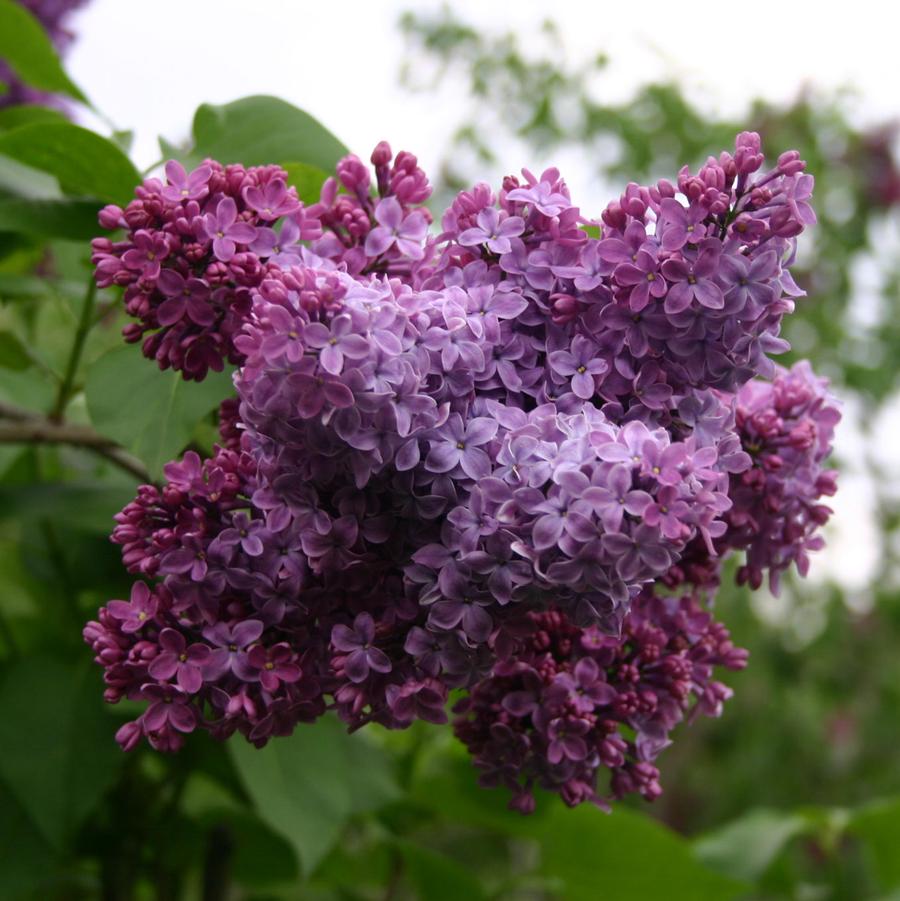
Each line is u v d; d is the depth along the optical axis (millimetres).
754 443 405
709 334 361
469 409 350
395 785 587
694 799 1346
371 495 344
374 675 352
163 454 425
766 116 1285
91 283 518
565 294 367
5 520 529
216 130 501
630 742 402
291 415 330
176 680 355
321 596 354
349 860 667
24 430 524
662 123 1268
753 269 351
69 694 524
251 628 349
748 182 358
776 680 1327
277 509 346
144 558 360
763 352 369
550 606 344
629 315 360
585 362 362
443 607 337
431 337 338
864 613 1406
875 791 1364
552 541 321
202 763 563
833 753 1368
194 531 355
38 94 782
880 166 1322
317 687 358
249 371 330
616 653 390
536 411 349
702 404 367
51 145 483
